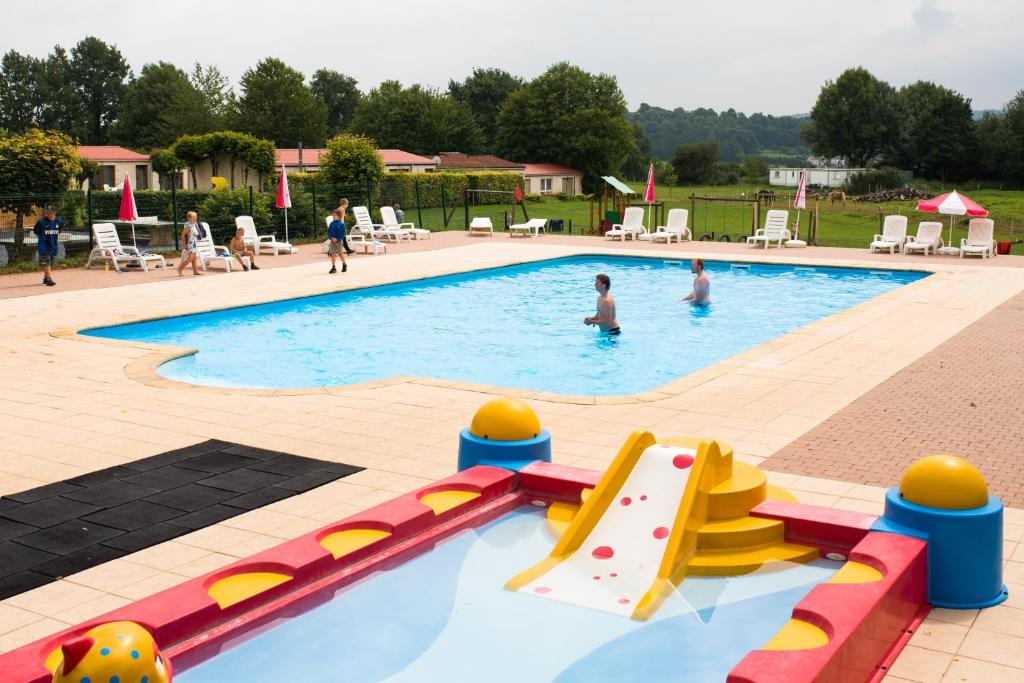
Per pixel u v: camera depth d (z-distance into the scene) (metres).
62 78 127.62
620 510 6.20
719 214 52.91
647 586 5.55
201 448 8.38
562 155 80.69
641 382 12.83
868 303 17.34
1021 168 90.19
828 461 7.96
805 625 4.45
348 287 19.58
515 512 6.60
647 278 22.91
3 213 25.00
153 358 12.50
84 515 6.72
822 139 111.94
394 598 5.37
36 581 5.65
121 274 21.69
